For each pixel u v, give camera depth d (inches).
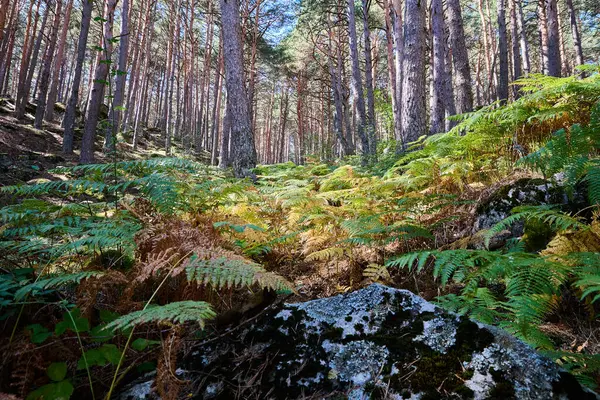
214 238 94.3
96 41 1032.2
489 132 148.4
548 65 502.3
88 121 481.4
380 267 105.0
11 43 841.5
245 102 334.6
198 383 55.9
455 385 48.5
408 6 318.7
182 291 79.7
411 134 305.9
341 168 208.7
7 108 768.9
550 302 71.6
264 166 336.8
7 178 362.3
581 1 902.4
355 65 566.3
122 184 107.1
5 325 59.4
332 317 64.7
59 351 55.1
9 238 102.0
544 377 46.9
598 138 97.3
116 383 52.1
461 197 146.5
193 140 1209.4
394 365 53.6
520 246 100.3
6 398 46.3
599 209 92.1
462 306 77.2
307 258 110.3
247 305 69.5
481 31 1106.1
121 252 97.3
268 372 56.5
